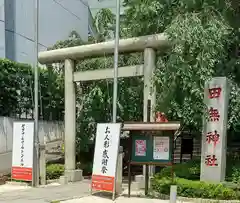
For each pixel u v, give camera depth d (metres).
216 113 10.55
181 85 11.24
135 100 16.92
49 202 9.80
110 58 15.12
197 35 10.73
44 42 23.73
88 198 10.33
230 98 11.43
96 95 17.38
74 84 14.94
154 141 10.38
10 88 19.02
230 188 10.03
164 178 11.09
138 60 14.49
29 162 13.24
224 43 11.66
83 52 14.31
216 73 11.87
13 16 20.75
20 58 21.27
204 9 11.44
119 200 10.09
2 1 19.27
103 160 10.63
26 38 21.94
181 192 10.20
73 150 14.93
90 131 17.98
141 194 11.05
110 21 17.92
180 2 12.22
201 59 10.73
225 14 11.91
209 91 10.70
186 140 16.19
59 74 19.45
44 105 22.92
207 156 10.59
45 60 15.34
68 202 9.77
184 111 11.22
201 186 10.05
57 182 14.34
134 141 10.55
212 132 10.58
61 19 26.33
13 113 19.70
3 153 17.25
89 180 15.09
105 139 10.73
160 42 12.23
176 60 11.09
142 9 12.72
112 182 10.28
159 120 11.97
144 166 12.03
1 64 18.27
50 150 20.55
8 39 20.36
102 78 13.99
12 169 13.56
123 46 13.04
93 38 18.97
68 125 14.91
